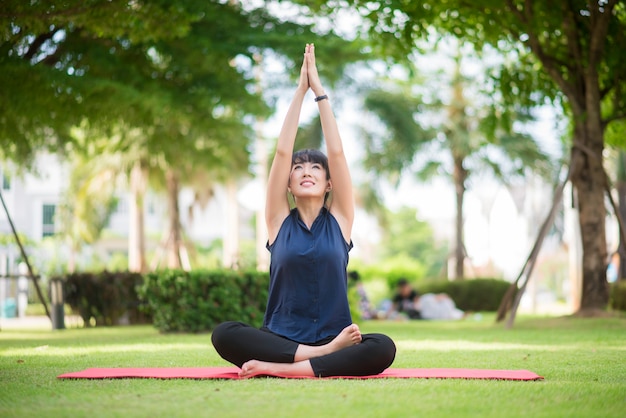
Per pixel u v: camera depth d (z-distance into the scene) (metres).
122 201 40.88
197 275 11.46
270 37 15.86
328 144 5.29
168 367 5.68
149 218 41.22
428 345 8.51
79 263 32.53
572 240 20.14
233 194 30.58
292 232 5.17
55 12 10.48
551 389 4.33
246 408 3.64
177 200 25.91
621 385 4.59
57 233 29.73
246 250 45.53
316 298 5.04
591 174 13.01
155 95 14.94
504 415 3.50
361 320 15.95
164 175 26.45
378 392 4.12
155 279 11.57
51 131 17.69
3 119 15.34
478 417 3.45
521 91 14.79
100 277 15.38
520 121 28.52
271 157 30.38
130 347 8.34
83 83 13.49
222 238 43.94
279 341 4.90
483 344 8.63
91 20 10.82
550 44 14.18
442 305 19.34
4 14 10.23
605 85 14.30
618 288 17.03
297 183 5.27
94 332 12.50
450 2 13.15
